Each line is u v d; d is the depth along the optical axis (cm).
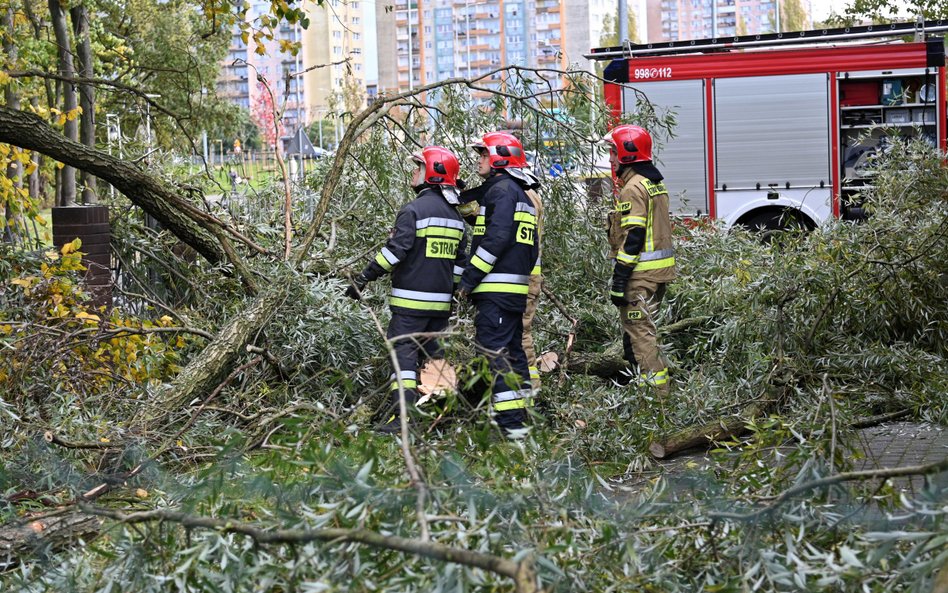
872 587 305
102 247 877
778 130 1410
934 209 803
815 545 338
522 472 377
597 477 415
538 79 884
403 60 7225
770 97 1409
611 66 1435
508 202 651
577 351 826
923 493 301
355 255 823
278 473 418
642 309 673
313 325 679
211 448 579
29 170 916
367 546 299
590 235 844
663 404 612
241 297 812
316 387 692
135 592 333
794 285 703
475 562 259
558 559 324
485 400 390
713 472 427
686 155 1430
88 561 373
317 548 298
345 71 894
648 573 331
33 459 512
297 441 379
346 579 298
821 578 300
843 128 1402
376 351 705
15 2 1358
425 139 868
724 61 1414
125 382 639
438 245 664
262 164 1004
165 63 2275
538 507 344
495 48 7031
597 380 763
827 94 1397
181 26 2298
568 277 841
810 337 709
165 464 555
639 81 1430
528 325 729
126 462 534
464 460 415
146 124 1049
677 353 791
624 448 575
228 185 957
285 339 694
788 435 495
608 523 344
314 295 673
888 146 945
